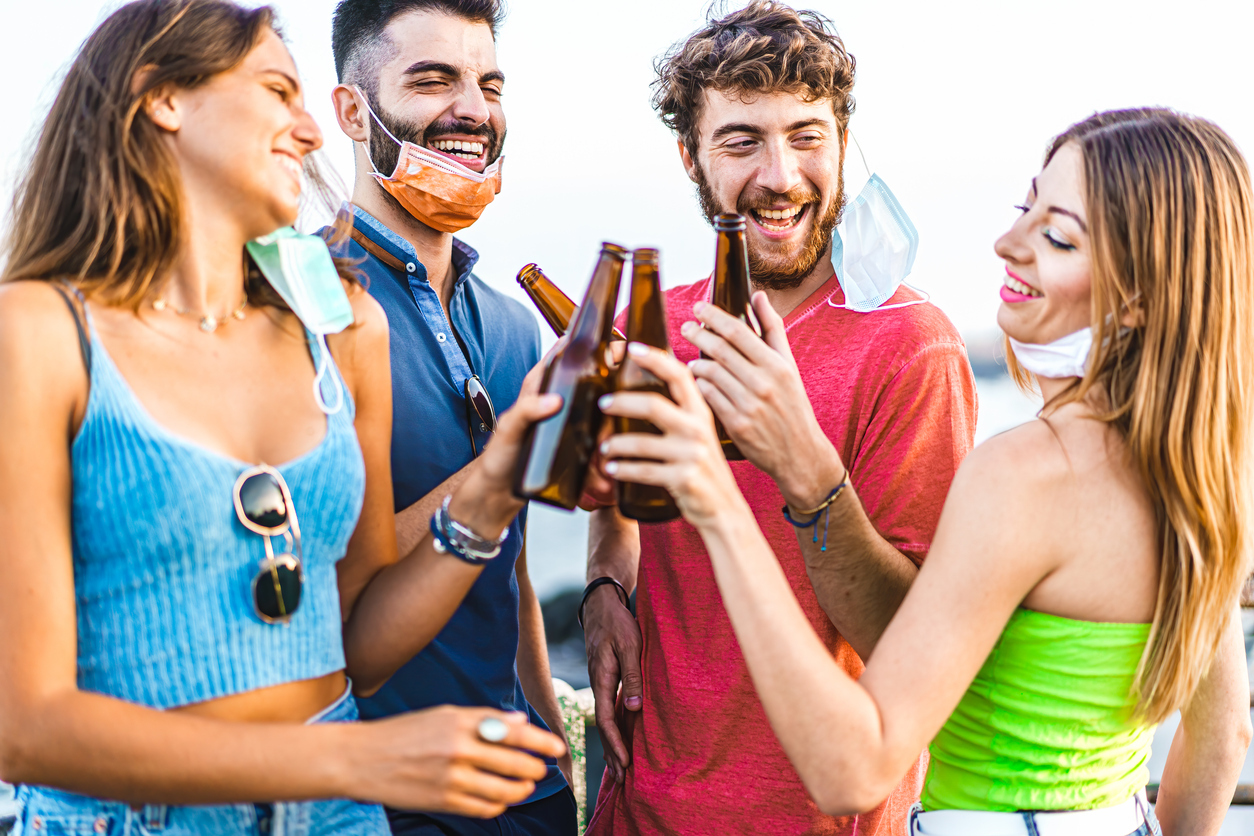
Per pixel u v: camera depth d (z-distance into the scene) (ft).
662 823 5.96
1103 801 4.50
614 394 3.67
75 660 3.69
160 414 3.80
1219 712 5.02
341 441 4.22
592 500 6.56
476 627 6.20
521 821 6.24
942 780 4.75
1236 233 4.21
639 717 6.24
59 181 3.94
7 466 3.55
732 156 5.88
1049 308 4.46
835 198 6.05
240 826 3.88
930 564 4.22
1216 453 4.17
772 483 5.81
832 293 6.09
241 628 3.87
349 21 6.58
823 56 5.77
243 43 3.94
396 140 6.43
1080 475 4.19
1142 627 4.28
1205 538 4.18
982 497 4.16
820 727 3.87
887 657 4.11
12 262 3.94
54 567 3.61
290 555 3.93
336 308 4.32
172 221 3.92
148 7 3.96
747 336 4.43
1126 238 4.20
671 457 3.66
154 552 3.73
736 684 5.75
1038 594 4.29
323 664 4.16
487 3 6.64
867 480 5.66
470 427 6.31
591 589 6.68
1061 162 4.45
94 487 3.69
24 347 3.59
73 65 4.01
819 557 5.02
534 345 7.16
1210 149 4.23
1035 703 4.39
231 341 4.12
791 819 5.68
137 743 3.46
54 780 3.54
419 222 6.52
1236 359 4.21
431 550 4.49
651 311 4.26
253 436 4.03
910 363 5.61
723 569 3.83
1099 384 4.40
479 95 6.50
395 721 3.62
